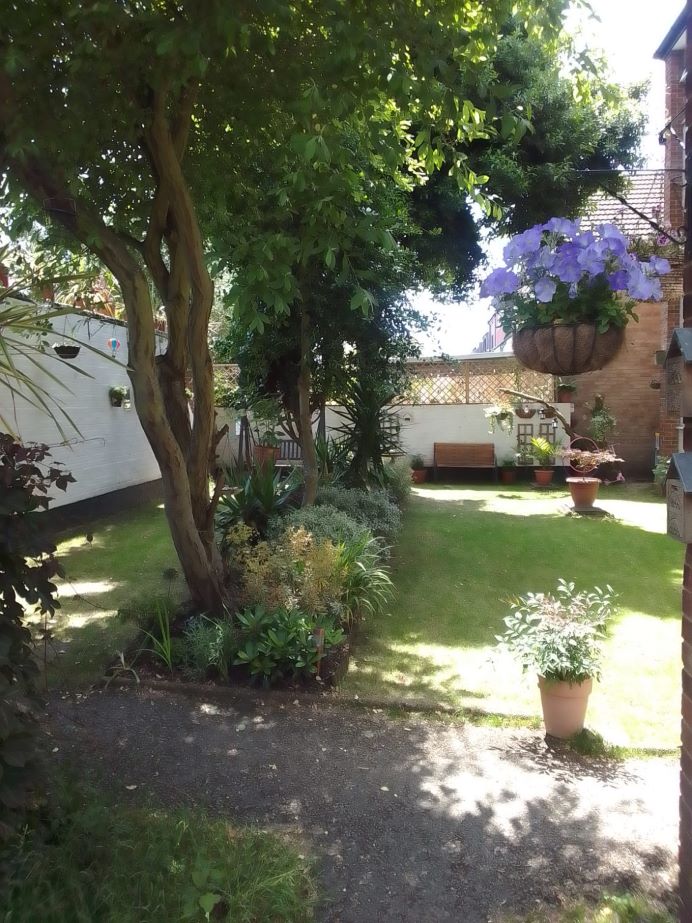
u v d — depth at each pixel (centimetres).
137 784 319
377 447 891
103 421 961
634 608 595
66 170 353
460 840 284
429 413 1480
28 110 321
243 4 288
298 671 430
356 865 268
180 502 464
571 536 870
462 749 362
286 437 1331
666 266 328
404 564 736
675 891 252
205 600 495
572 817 301
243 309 445
